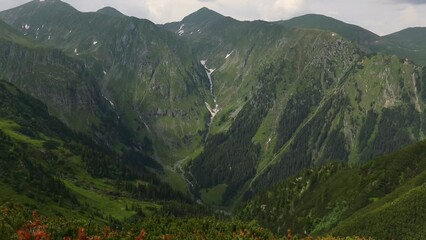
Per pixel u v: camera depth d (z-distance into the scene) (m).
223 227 106.94
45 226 75.00
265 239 97.88
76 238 74.69
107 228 84.31
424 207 176.50
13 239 68.25
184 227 110.81
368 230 181.25
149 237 87.06
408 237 165.38
